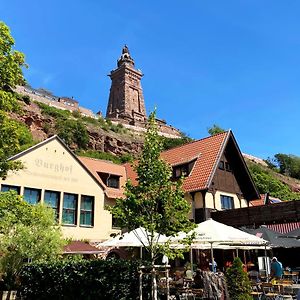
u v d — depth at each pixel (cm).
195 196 2606
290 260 2484
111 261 1141
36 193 2278
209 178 2556
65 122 5725
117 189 2839
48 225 1708
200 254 2469
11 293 1473
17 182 2183
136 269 1088
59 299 1255
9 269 1592
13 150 1459
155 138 1186
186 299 1310
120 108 10606
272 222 2353
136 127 7531
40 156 2338
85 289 1167
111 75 11362
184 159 2922
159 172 1128
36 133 5309
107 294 1097
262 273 1820
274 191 5925
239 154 2894
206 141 3011
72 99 8644
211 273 1248
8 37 1436
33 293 1373
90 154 5641
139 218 1083
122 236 1305
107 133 6266
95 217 2503
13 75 1435
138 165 1159
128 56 11400
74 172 2488
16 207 1488
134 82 11125
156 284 1088
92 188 2553
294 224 2355
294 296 1330
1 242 1585
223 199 2744
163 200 1125
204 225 1471
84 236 2409
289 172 8256
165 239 1452
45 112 5728
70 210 2416
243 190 2959
